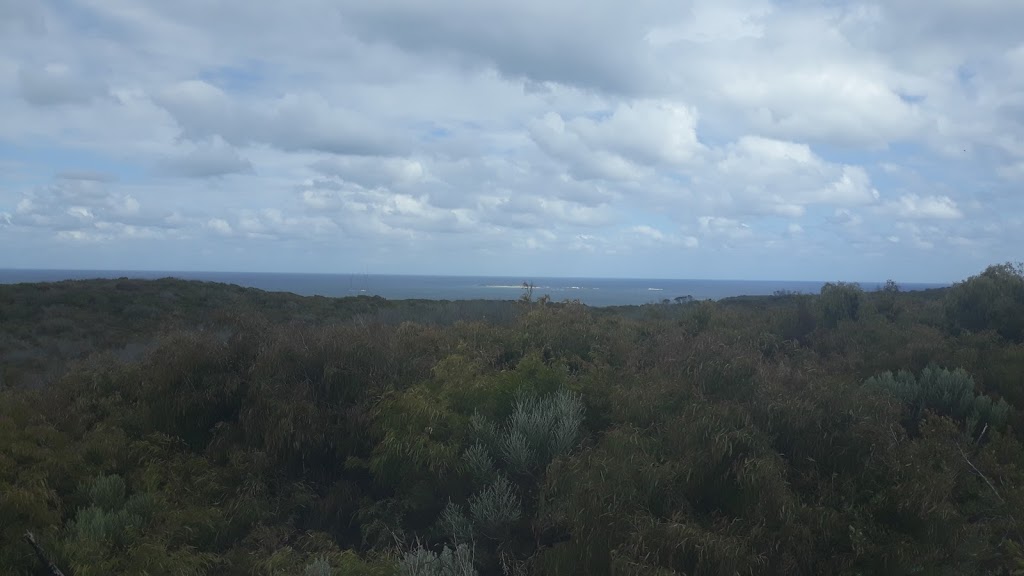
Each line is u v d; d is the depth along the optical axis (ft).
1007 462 22.29
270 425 23.57
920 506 17.31
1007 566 16.57
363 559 18.43
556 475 19.11
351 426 23.97
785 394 21.43
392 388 25.13
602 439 21.68
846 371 31.94
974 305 41.88
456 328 34.47
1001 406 26.27
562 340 32.04
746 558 15.62
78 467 21.66
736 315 46.93
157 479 21.88
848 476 19.19
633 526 16.55
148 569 17.01
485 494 20.12
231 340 29.14
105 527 18.60
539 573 17.26
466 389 24.36
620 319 39.24
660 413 22.18
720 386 23.86
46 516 18.38
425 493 21.09
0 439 21.71
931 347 33.01
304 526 21.56
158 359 28.53
